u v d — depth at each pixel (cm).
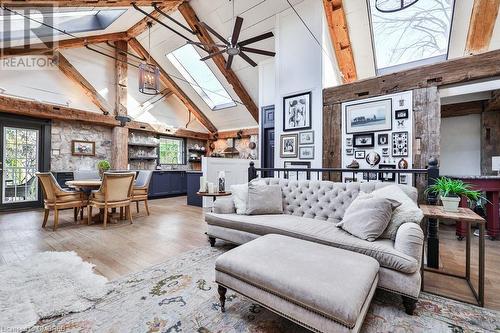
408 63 488
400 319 158
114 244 297
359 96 399
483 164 491
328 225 235
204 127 952
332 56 493
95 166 646
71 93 589
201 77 729
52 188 358
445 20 407
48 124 564
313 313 121
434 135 337
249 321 154
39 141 557
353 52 504
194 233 348
